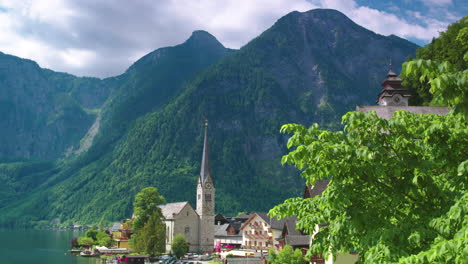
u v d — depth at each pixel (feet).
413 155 52.06
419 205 53.42
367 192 54.75
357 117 51.16
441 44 303.27
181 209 537.24
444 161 51.93
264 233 478.59
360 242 53.57
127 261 428.97
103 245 581.94
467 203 42.91
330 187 53.52
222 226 603.67
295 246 237.45
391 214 54.49
